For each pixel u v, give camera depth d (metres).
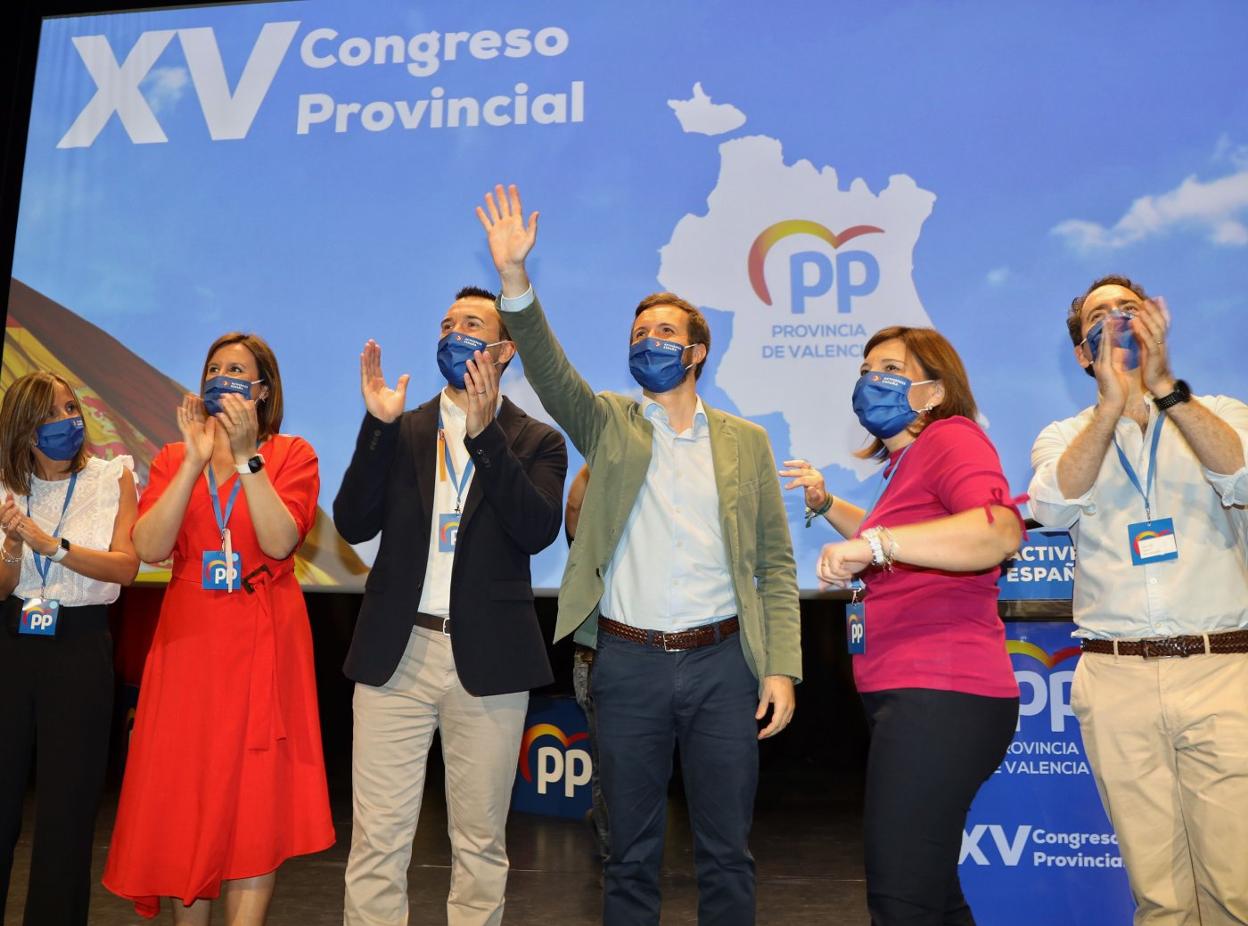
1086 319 2.08
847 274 3.40
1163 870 1.91
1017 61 3.39
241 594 2.23
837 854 3.50
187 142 3.74
